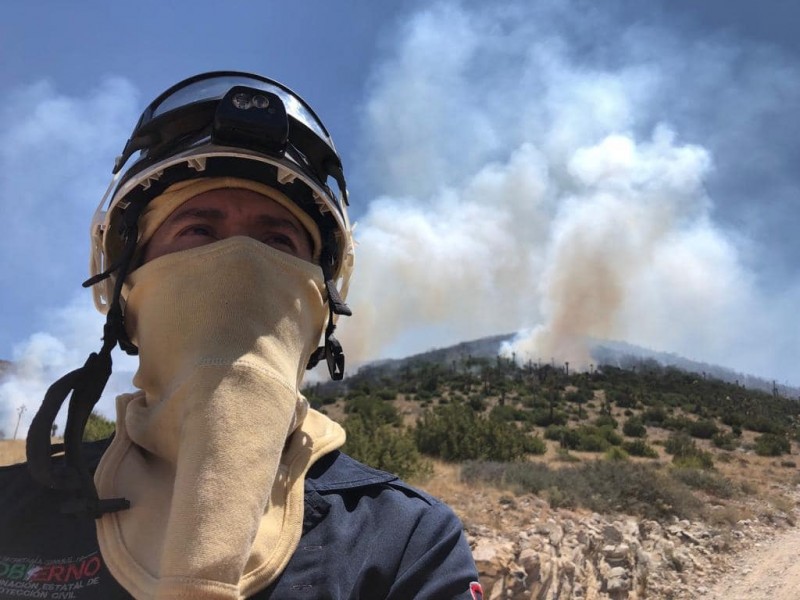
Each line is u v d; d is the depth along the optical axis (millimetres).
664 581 11320
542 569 8016
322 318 1296
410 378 82938
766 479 24984
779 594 11055
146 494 982
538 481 13930
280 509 1021
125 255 1218
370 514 1105
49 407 1033
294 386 1048
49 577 938
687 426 47938
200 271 1071
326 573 960
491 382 73688
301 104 1423
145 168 1256
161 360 1078
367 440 15031
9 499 1068
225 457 867
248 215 1251
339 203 1432
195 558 786
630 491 14977
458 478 14555
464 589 1059
